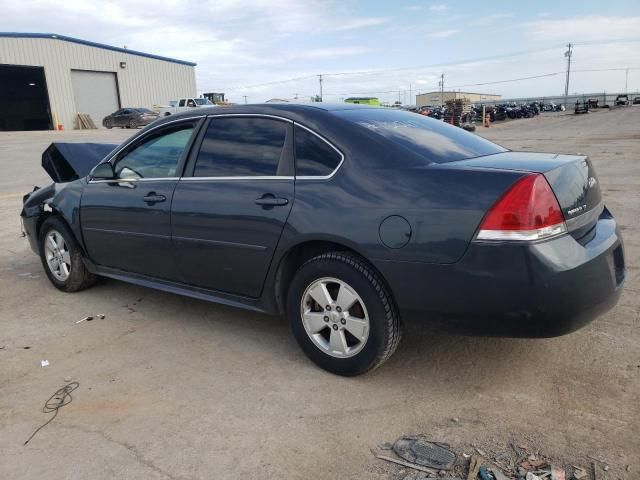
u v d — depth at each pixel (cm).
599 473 247
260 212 351
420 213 294
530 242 272
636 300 442
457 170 297
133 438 287
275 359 371
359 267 316
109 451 277
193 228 390
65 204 497
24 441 287
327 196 326
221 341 403
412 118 398
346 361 334
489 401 309
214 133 397
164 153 425
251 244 359
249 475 255
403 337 393
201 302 488
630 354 354
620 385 319
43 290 538
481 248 279
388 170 313
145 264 440
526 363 349
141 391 334
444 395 317
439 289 292
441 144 350
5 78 3888
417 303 301
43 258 541
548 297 273
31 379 354
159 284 440
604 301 294
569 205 293
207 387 336
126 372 359
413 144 333
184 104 4106
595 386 319
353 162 325
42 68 3966
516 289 275
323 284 337
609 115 5259
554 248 276
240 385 337
